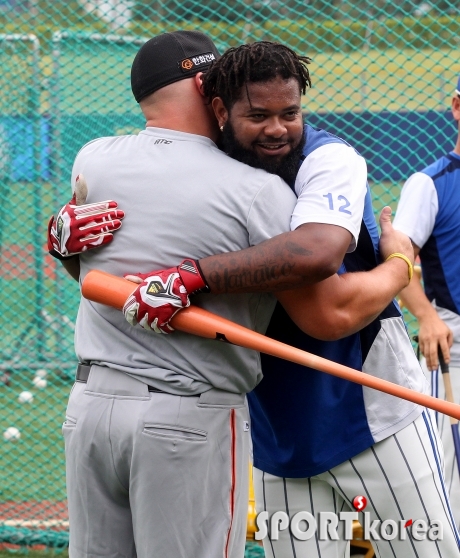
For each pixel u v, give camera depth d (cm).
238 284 784
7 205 2386
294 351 803
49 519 1603
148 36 2517
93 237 834
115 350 838
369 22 2298
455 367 1311
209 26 2544
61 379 2439
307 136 879
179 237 814
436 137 2203
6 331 2445
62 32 2288
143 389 816
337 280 829
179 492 809
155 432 802
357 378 811
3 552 1507
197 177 819
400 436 925
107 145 887
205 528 823
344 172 829
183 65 861
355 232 809
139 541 829
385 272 874
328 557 986
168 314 784
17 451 1966
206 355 818
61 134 2336
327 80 2762
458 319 1311
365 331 922
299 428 932
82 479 852
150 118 877
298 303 824
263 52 804
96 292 811
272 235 807
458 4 2152
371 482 938
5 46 2309
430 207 1305
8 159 2342
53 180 2348
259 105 805
